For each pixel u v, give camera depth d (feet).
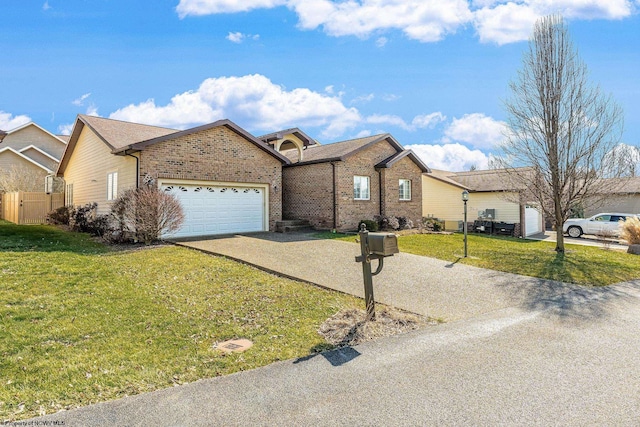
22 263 28.60
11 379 12.96
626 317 21.58
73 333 17.04
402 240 53.93
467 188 83.61
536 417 10.98
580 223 77.71
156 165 44.37
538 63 45.96
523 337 17.90
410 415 11.03
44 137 105.81
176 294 23.45
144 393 12.26
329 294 24.57
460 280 29.99
